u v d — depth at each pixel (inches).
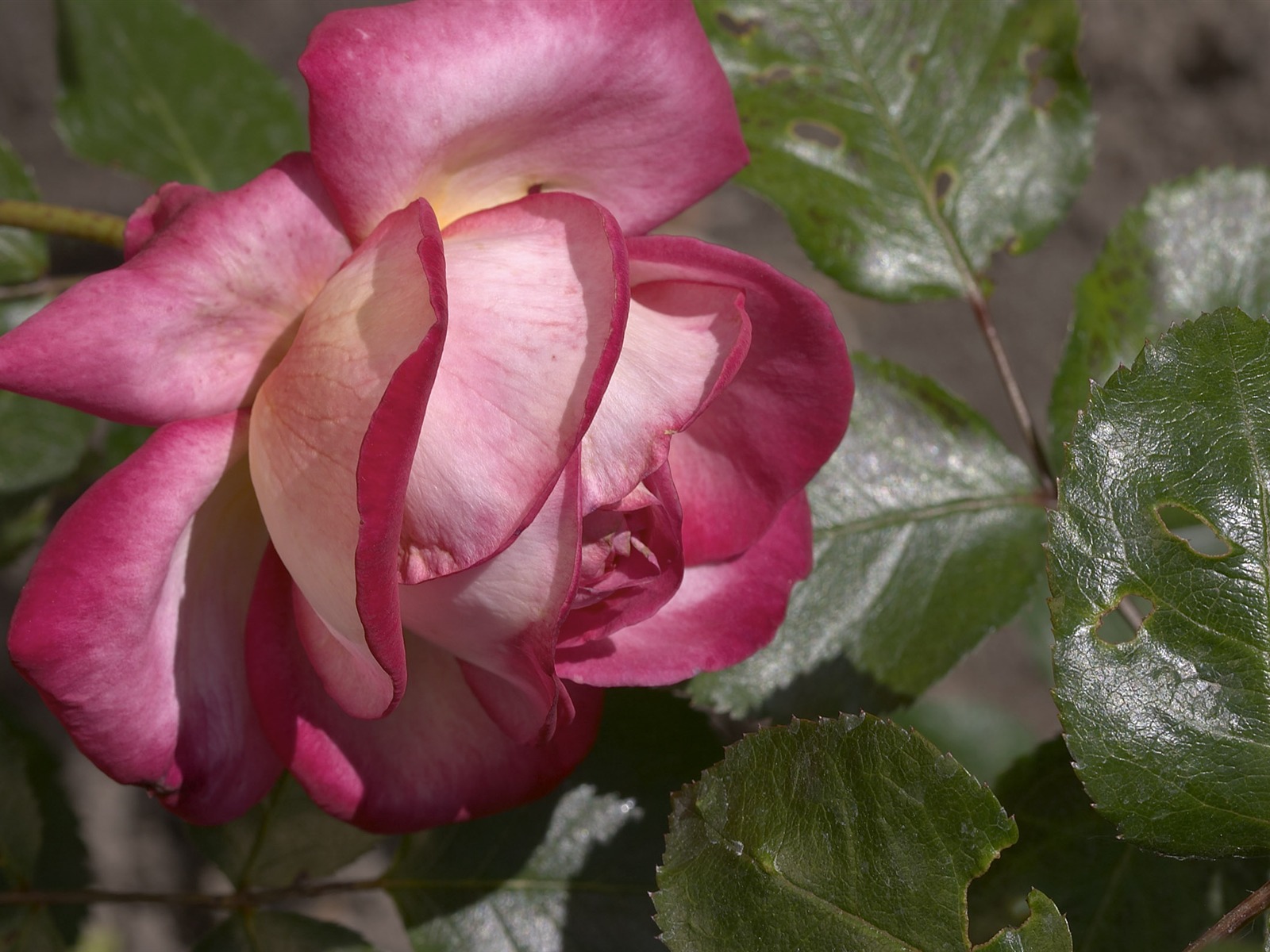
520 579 14.1
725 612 15.4
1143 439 14.4
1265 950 14.2
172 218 14.6
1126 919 15.8
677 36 14.8
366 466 13.4
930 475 16.9
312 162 14.6
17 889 17.0
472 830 16.4
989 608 16.6
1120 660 14.3
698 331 14.6
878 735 14.4
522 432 14.0
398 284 14.0
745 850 14.5
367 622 13.5
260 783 15.1
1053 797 16.0
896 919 14.3
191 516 14.4
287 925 16.6
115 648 14.3
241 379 14.5
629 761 16.4
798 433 15.1
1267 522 14.3
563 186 15.1
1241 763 14.2
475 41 14.4
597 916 16.3
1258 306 17.1
